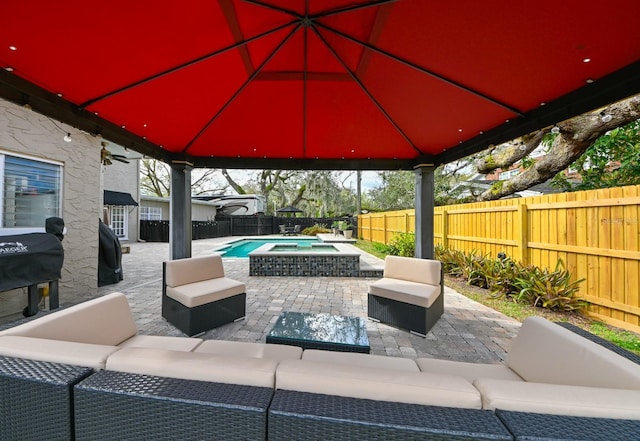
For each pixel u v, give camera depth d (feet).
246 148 13.73
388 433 2.67
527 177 21.33
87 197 16.31
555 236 14.08
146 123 10.29
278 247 30.32
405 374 3.32
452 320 12.29
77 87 7.54
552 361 4.96
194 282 12.09
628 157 16.75
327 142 13.10
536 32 5.62
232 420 2.94
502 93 7.96
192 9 5.57
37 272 11.57
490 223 18.74
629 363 4.00
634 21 5.09
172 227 13.97
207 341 6.75
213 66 7.77
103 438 3.20
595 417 2.72
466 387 3.09
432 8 5.45
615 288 11.48
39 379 3.32
